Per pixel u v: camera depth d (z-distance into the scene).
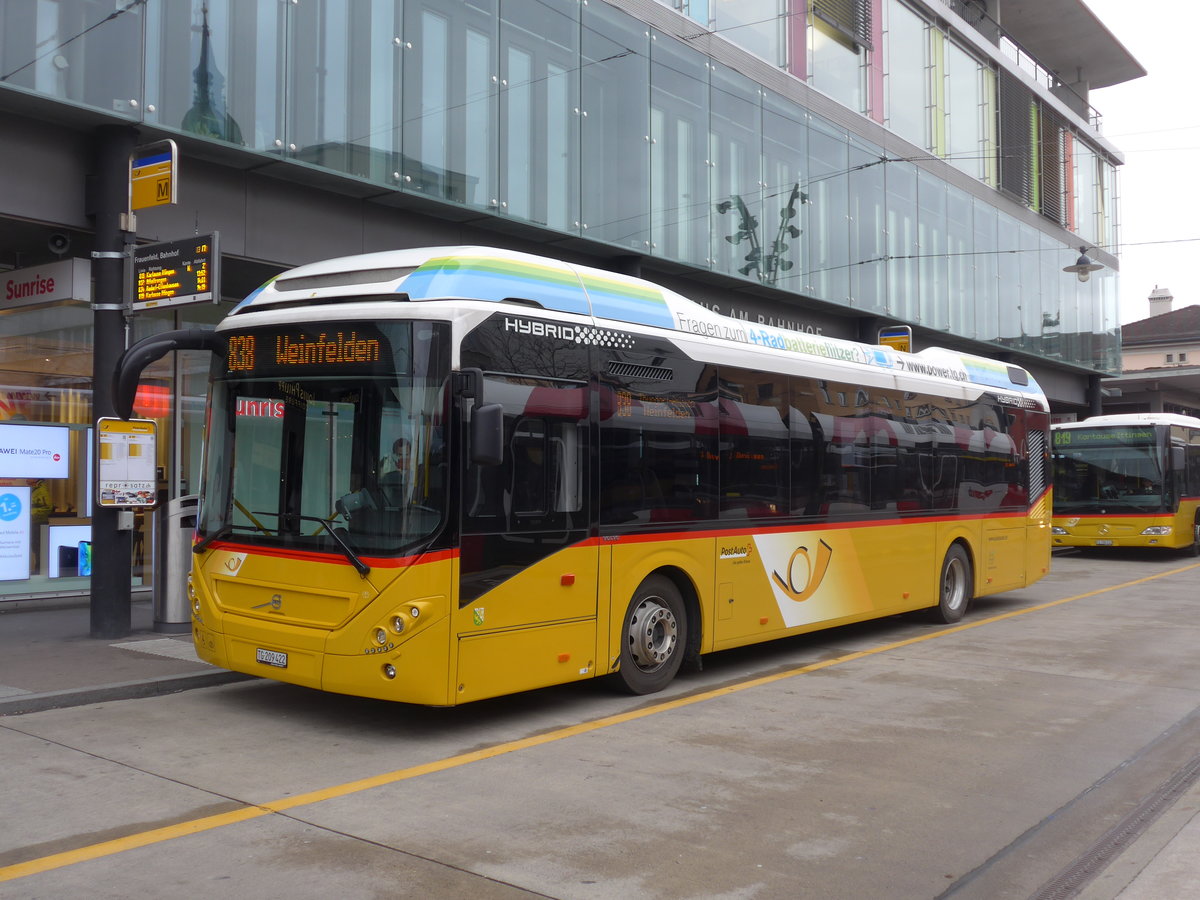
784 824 5.51
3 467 13.15
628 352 8.43
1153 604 15.38
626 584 8.30
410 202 13.74
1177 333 58.31
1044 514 15.52
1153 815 5.75
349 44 12.84
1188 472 25.16
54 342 13.62
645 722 7.79
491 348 7.21
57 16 10.28
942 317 25.83
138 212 11.36
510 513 7.30
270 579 7.36
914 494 12.33
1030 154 30.84
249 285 14.11
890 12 24.86
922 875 4.84
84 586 14.00
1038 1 32.81
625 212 16.53
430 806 5.72
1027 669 10.05
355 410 7.07
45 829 5.28
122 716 7.80
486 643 7.09
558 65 15.52
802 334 10.87
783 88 20.47
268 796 5.87
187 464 14.68
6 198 10.44
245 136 11.75
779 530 10.06
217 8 11.57
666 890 4.59
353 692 6.88
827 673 9.84
